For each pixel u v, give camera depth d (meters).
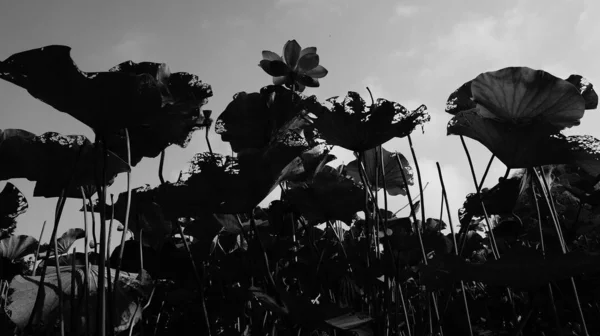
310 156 2.08
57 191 1.62
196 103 1.60
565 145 1.45
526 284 1.30
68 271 1.74
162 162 1.73
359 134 1.70
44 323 1.56
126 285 1.70
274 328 1.75
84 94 1.27
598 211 2.36
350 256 1.90
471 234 2.36
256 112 1.72
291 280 2.04
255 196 1.54
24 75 1.24
